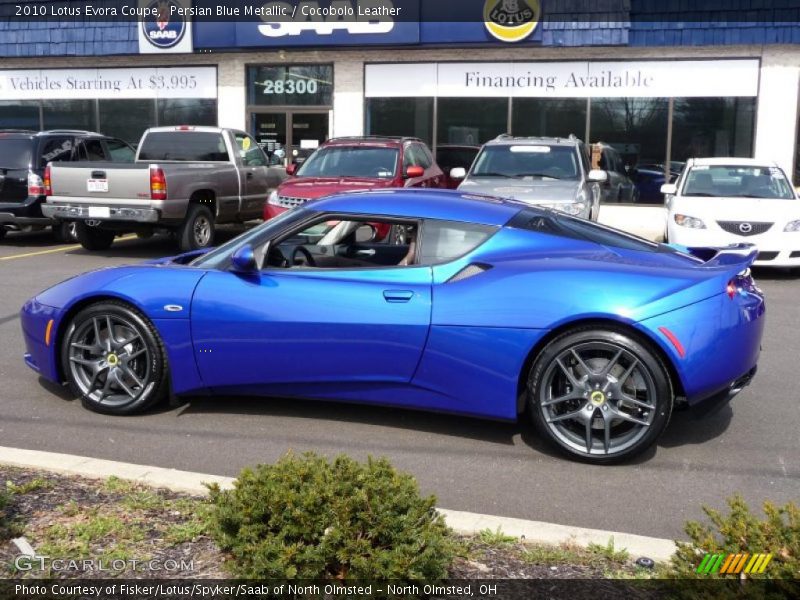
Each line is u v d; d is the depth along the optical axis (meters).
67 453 4.89
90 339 5.62
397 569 2.91
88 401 5.59
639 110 17.59
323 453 4.92
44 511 3.77
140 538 3.51
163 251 13.95
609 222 17.94
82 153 14.70
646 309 4.61
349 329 5.05
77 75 20.84
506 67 18.08
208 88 19.98
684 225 11.73
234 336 5.25
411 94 18.69
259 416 5.57
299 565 2.97
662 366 4.64
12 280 10.72
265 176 14.95
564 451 4.82
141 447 5.00
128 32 19.72
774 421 5.60
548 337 4.79
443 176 14.88
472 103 18.39
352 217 5.31
